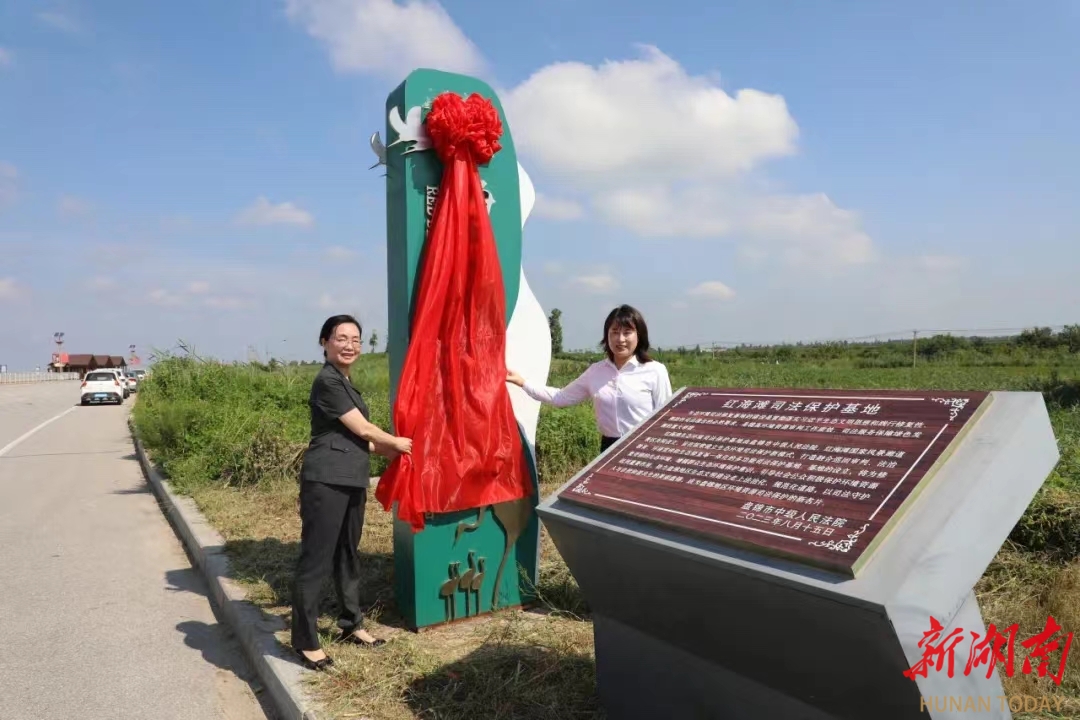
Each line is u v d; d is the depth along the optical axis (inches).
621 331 143.3
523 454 155.0
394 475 133.7
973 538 68.9
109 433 560.4
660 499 90.0
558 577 168.7
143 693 128.3
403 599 147.9
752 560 73.6
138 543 231.0
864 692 71.6
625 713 103.4
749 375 1055.6
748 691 85.4
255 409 426.9
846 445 81.9
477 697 111.2
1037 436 75.1
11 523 257.1
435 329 141.0
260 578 173.3
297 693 115.1
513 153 158.2
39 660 141.8
